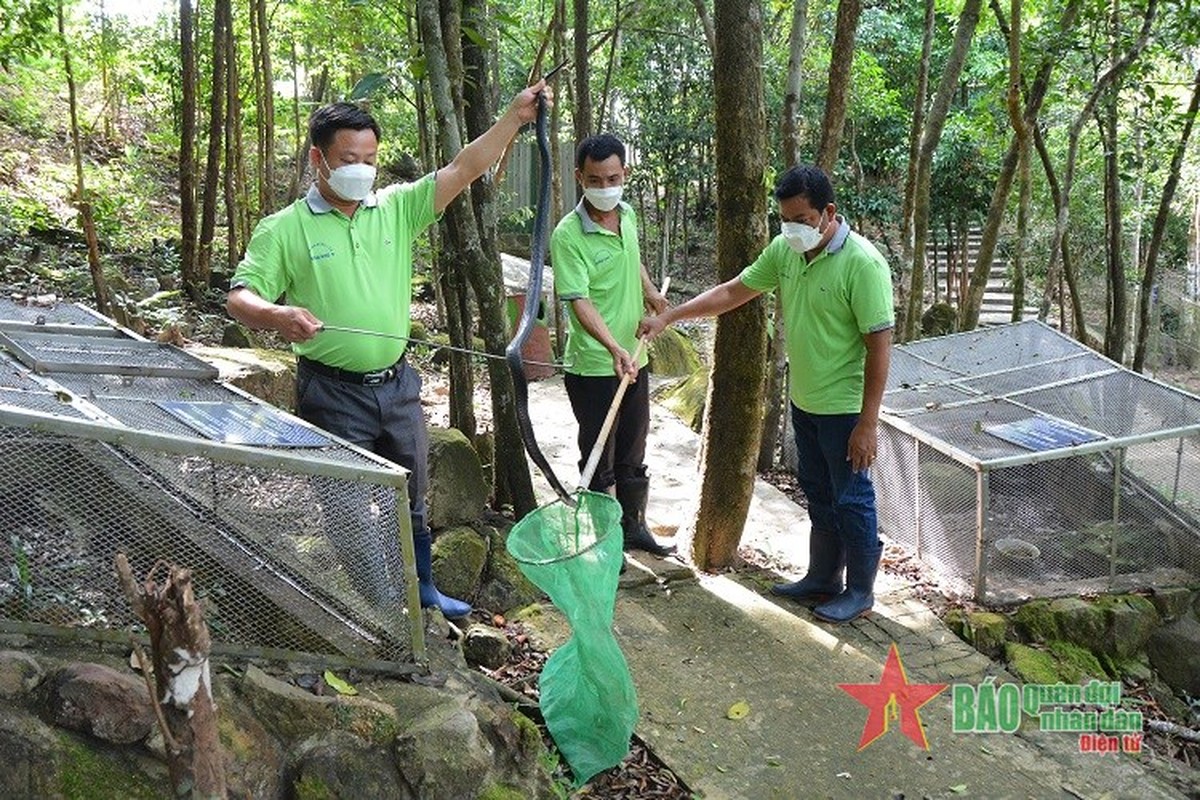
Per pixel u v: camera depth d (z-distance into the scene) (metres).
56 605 2.56
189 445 2.57
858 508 4.11
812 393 4.09
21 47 6.76
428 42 3.90
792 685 3.78
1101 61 6.66
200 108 9.43
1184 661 4.50
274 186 9.35
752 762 3.37
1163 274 14.17
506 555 4.23
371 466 2.84
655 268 12.84
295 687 2.71
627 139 11.14
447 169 3.34
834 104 5.14
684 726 3.51
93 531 2.57
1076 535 4.61
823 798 3.24
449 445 4.25
